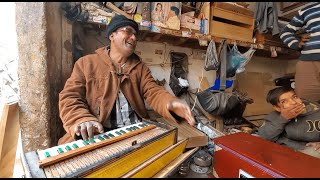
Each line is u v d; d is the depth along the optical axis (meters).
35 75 1.09
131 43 1.09
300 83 1.65
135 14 1.44
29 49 1.08
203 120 1.76
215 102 1.73
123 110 1.10
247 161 0.48
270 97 1.13
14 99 1.21
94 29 1.60
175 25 1.61
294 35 1.77
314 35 1.55
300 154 0.50
